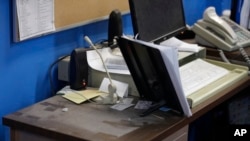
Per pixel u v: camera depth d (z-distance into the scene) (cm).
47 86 209
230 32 246
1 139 191
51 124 164
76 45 222
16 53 190
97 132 157
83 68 196
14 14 183
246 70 220
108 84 192
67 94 192
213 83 201
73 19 212
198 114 177
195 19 323
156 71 166
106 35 241
